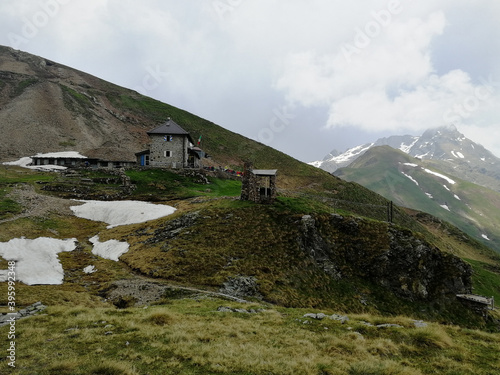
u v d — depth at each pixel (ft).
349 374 42.27
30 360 42.24
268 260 120.98
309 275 121.80
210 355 45.11
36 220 151.94
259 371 41.06
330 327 61.93
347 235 150.30
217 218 147.54
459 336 61.21
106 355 44.45
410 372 42.24
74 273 108.27
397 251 143.74
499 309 183.01
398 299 130.31
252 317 67.41
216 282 100.78
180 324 58.39
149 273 106.32
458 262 149.89
